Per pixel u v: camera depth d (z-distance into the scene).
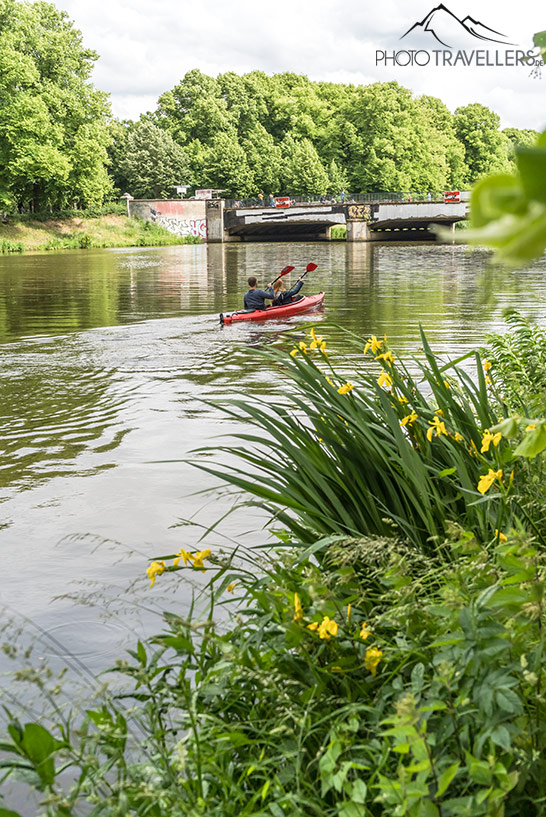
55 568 5.24
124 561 5.33
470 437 3.72
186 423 9.12
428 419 3.82
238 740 2.18
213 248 68.50
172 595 4.64
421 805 1.63
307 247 65.81
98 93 73.00
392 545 2.60
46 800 1.80
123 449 8.12
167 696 2.52
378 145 95.19
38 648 4.03
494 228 0.46
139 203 83.81
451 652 1.98
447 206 73.69
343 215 76.44
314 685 2.38
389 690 2.16
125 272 38.06
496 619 2.12
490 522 3.26
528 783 1.88
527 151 0.45
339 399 3.67
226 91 106.94
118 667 2.41
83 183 71.75
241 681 2.62
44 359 13.81
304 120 103.00
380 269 36.75
